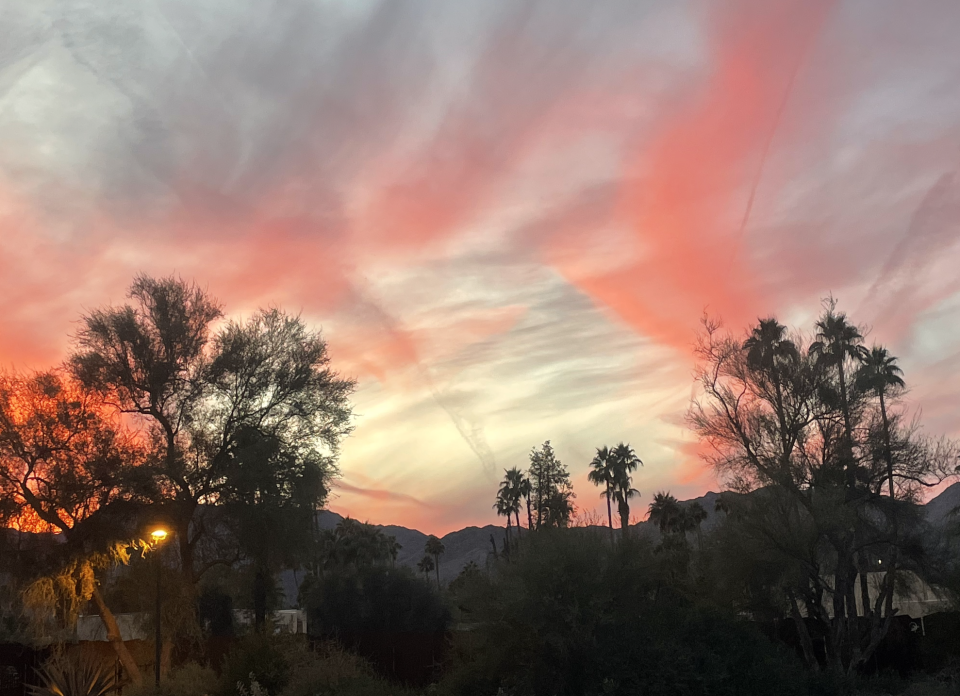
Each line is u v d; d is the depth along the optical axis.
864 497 25.48
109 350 29.83
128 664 26.48
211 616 32.69
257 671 21.95
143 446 29.00
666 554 21.55
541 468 42.78
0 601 27.75
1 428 26.89
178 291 30.95
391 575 32.28
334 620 31.09
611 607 18.41
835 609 24.36
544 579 18.19
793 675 19.23
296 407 31.67
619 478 71.38
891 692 22.83
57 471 26.98
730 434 26.36
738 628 19.91
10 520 26.97
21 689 25.47
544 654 18.05
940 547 25.22
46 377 28.20
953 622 26.55
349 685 21.23
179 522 28.61
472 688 19.02
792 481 24.81
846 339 28.58
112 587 30.61
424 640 29.27
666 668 17.20
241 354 31.08
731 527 24.91
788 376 25.97
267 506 29.33
